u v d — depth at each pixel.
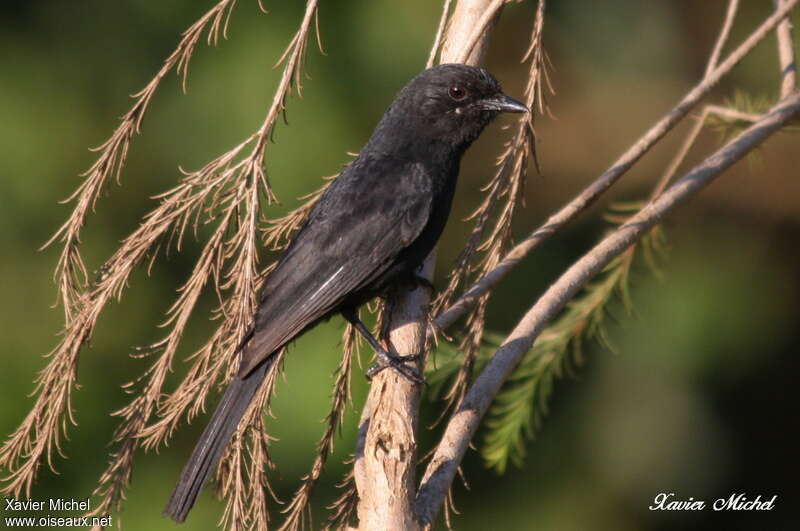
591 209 15.15
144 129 12.98
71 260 6.12
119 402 12.34
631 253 8.50
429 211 7.93
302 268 7.65
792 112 7.34
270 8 12.89
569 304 8.70
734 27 15.73
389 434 5.47
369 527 5.25
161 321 12.50
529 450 14.25
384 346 6.62
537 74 6.68
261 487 6.02
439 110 8.12
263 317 7.48
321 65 12.86
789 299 14.80
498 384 6.06
